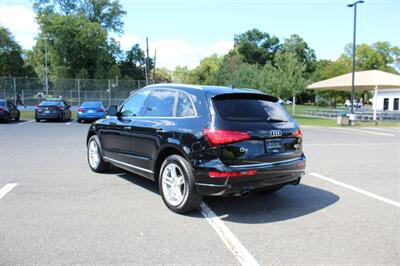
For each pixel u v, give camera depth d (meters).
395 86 25.78
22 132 14.66
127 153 5.78
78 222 4.22
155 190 5.74
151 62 79.69
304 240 3.86
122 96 38.75
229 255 3.46
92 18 69.00
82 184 6.02
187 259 3.35
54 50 61.22
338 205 5.19
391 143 13.20
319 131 18.61
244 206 5.07
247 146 4.31
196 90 4.80
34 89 36.56
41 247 3.52
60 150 9.73
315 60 89.00
